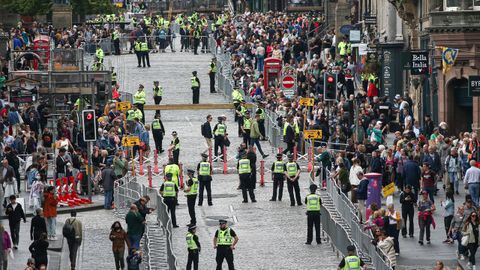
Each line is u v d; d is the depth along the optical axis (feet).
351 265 255.70
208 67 579.89
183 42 631.56
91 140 352.08
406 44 451.12
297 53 549.13
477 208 295.69
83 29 628.28
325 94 378.12
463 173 342.23
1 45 532.32
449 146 349.20
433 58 400.67
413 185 326.44
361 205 316.40
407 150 337.31
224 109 493.36
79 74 440.04
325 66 480.23
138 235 290.97
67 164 351.67
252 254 296.71
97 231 323.16
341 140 387.55
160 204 314.14
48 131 391.86
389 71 450.30
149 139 435.94
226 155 395.34
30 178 343.87
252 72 506.89
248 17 649.61
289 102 433.07
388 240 272.31
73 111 411.13
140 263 274.77
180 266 287.07
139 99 453.17
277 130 412.36
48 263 293.64
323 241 306.55
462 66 386.52
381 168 336.29
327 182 341.82
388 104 411.34
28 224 325.21
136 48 577.84
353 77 485.56
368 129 386.52
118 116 412.77
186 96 520.01
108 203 346.33
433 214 322.55
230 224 323.37
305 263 287.89
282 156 363.97
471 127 394.52
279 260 291.17
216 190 364.38
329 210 323.37
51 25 654.53
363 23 533.55
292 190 340.39
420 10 427.33
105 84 426.10
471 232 280.10
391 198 288.51
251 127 403.34
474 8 393.29
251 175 349.20
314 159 385.91
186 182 340.59
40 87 439.22
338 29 552.82
